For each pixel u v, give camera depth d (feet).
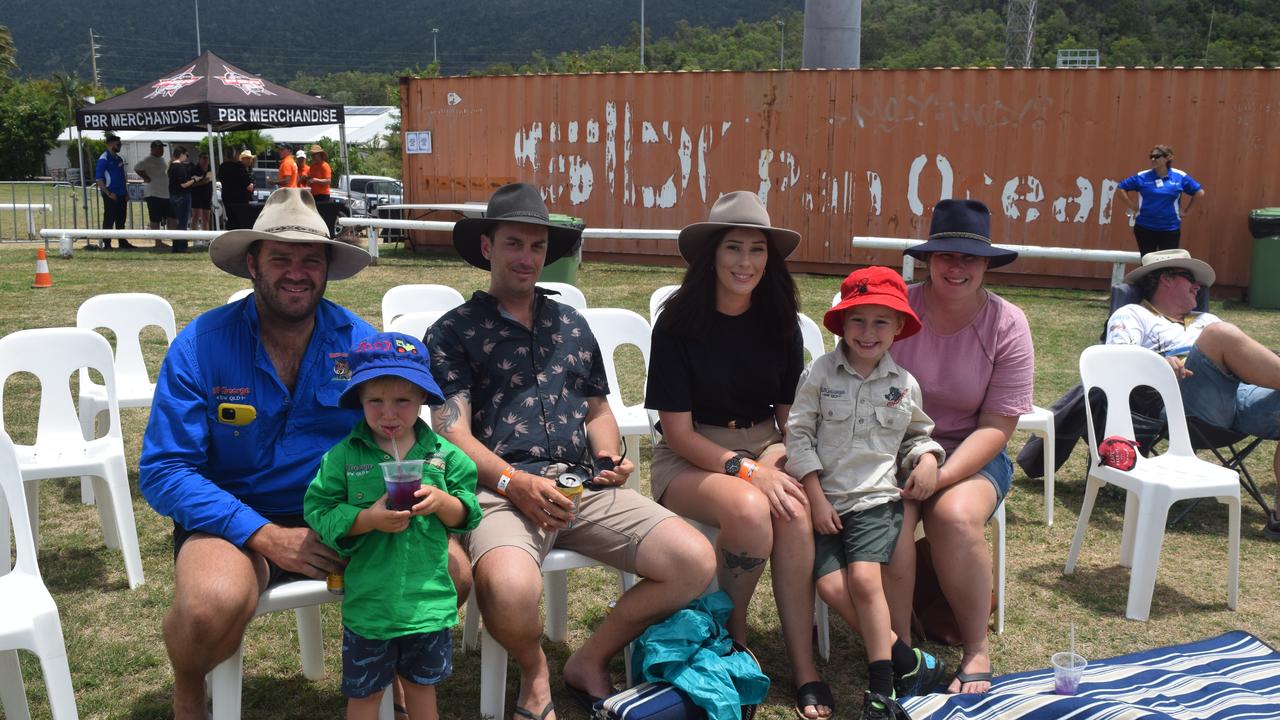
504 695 10.32
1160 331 17.61
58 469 13.57
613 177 47.06
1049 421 16.85
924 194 42.39
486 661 10.22
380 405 9.33
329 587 9.41
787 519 11.10
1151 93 39.47
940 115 41.70
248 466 10.18
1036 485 18.93
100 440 14.34
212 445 10.10
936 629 12.81
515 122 48.70
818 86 43.09
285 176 52.70
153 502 9.71
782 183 44.27
